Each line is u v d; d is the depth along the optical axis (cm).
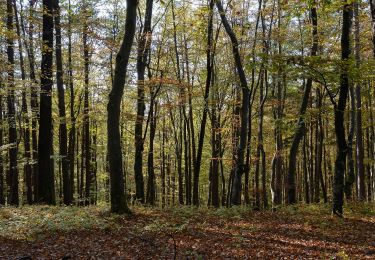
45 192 1739
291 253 1008
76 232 1161
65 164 2341
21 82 1919
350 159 2009
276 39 2331
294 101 3155
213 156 3014
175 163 4234
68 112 3441
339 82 1434
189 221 1380
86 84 2556
